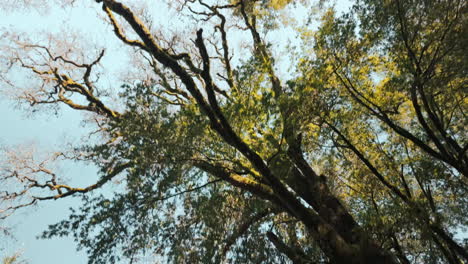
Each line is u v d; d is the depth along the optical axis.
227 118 8.60
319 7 11.02
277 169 9.62
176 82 13.61
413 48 9.70
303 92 8.84
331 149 11.59
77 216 9.37
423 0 9.22
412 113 12.52
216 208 9.98
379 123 12.79
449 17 9.07
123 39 10.63
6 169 12.62
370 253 8.25
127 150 9.02
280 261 9.63
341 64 10.34
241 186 10.41
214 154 9.20
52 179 12.98
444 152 9.70
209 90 8.26
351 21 9.91
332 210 10.01
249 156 8.36
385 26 9.88
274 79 10.35
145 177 9.12
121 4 9.25
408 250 9.88
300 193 10.79
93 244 9.30
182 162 8.96
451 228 11.52
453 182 11.67
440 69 9.66
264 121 8.48
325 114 9.95
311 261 8.87
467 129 11.47
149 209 9.73
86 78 13.68
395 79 9.89
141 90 9.12
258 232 10.08
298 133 9.96
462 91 10.38
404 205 9.48
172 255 9.59
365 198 11.21
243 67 8.86
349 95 11.28
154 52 9.03
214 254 9.65
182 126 8.73
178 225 10.09
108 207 9.35
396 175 11.42
